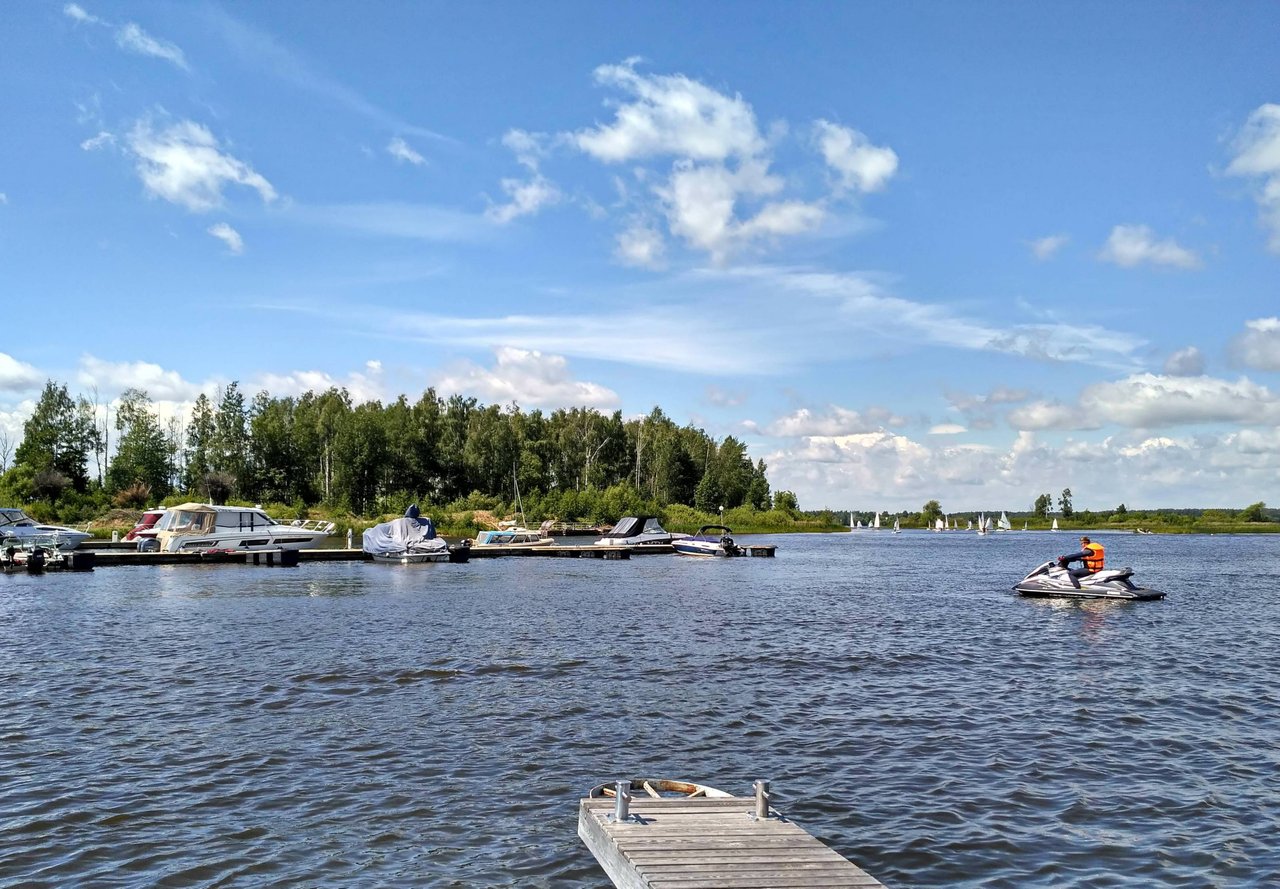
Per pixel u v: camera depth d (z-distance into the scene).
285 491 119.38
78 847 10.10
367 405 127.50
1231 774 12.95
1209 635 26.70
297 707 16.39
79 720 15.41
